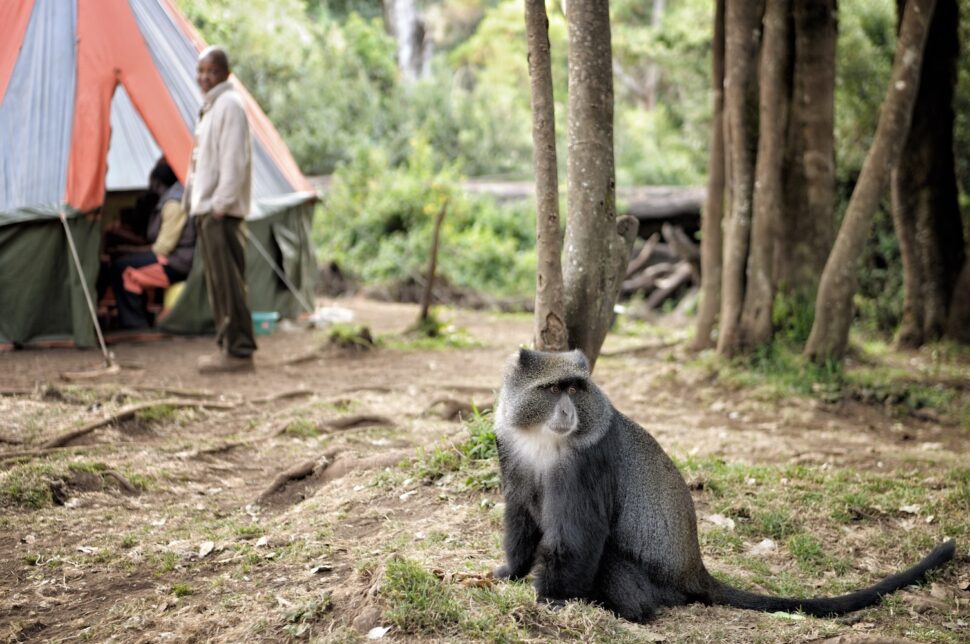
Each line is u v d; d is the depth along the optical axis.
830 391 9.32
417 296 17.27
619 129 29.64
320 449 6.88
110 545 5.02
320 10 28.22
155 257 10.75
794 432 8.30
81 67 10.05
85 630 4.02
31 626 4.07
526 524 4.20
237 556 4.82
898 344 12.91
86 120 9.93
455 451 6.05
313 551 4.79
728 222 10.51
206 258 9.06
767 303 10.20
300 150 22.58
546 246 5.71
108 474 5.97
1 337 9.71
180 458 6.48
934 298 12.78
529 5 5.60
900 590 4.83
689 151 23.50
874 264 15.49
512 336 13.37
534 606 3.91
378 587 3.92
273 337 11.84
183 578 4.61
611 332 14.73
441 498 5.54
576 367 3.93
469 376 9.88
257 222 11.99
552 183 5.69
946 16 12.46
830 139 10.54
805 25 10.42
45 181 9.72
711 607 4.32
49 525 5.27
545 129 5.66
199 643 3.85
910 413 9.02
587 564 3.95
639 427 4.31
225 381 8.91
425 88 26.84
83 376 8.48
